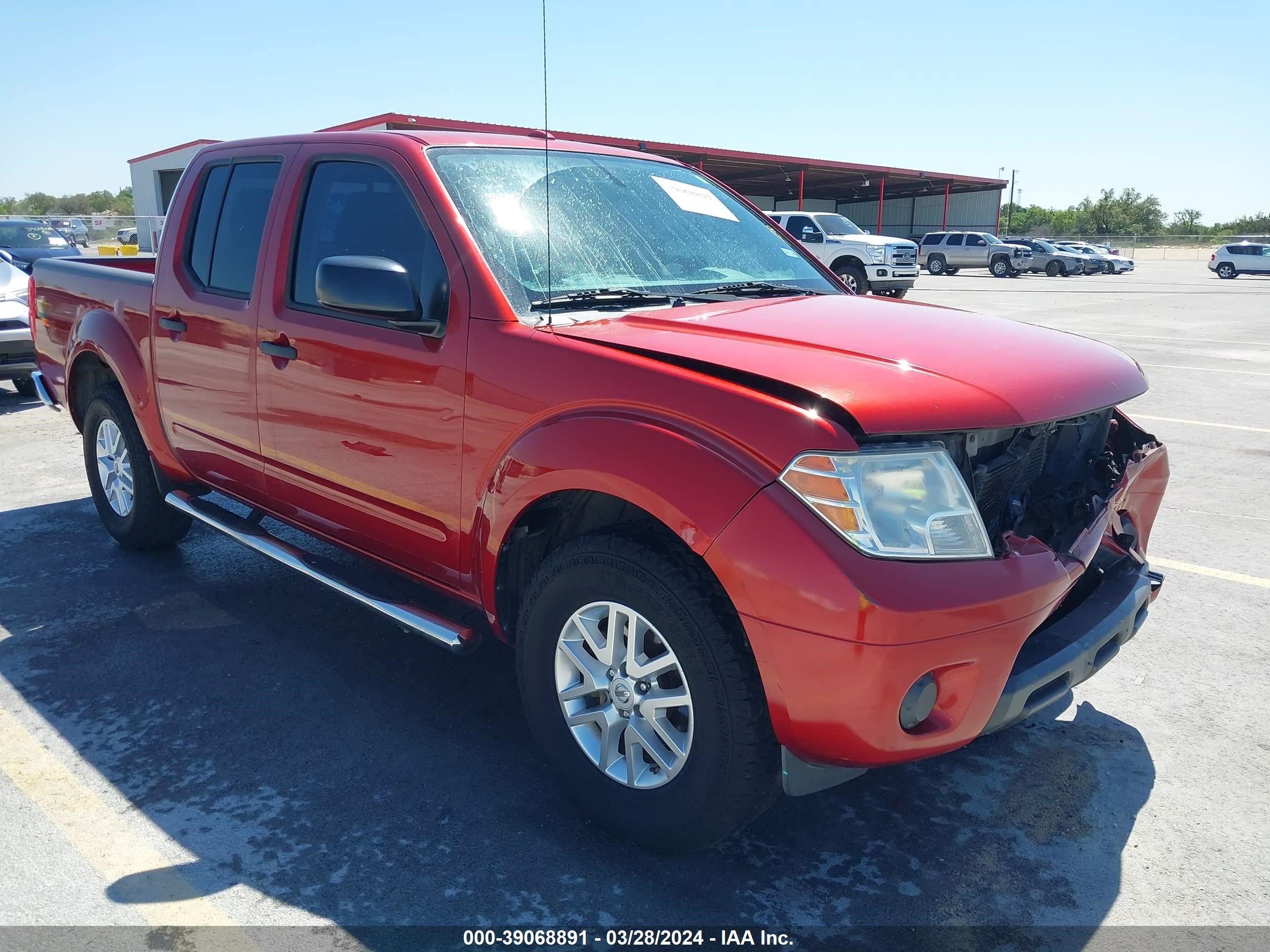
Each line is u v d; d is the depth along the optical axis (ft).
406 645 12.62
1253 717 10.96
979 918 7.76
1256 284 108.78
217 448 12.43
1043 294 87.92
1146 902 7.96
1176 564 15.76
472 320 8.96
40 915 7.66
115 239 98.78
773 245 12.39
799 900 7.95
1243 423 26.40
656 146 101.50
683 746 7.86
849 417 6.98
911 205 197.06
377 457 9.93
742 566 6.98
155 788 9.41
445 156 10.07
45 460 22.09
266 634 12.89
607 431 7.75
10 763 9.85
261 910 7.73
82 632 12.89
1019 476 8.34
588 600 8.20
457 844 8.60
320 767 9.80
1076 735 10.58
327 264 9.08
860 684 6.76
